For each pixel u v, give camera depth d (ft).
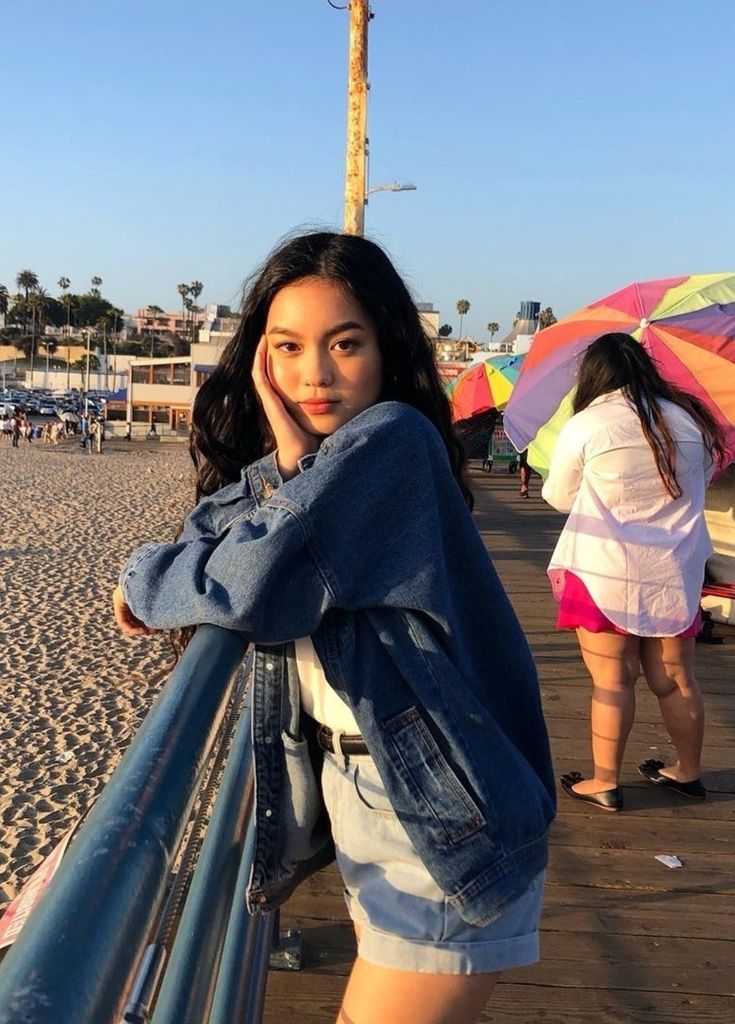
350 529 3.93
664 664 11.59
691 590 10.81
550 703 16.10
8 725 26.12
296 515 3.82
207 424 5.34
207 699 3.19
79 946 1.88
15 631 36.55
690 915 9.45
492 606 4.46
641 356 10.91
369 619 4.12
